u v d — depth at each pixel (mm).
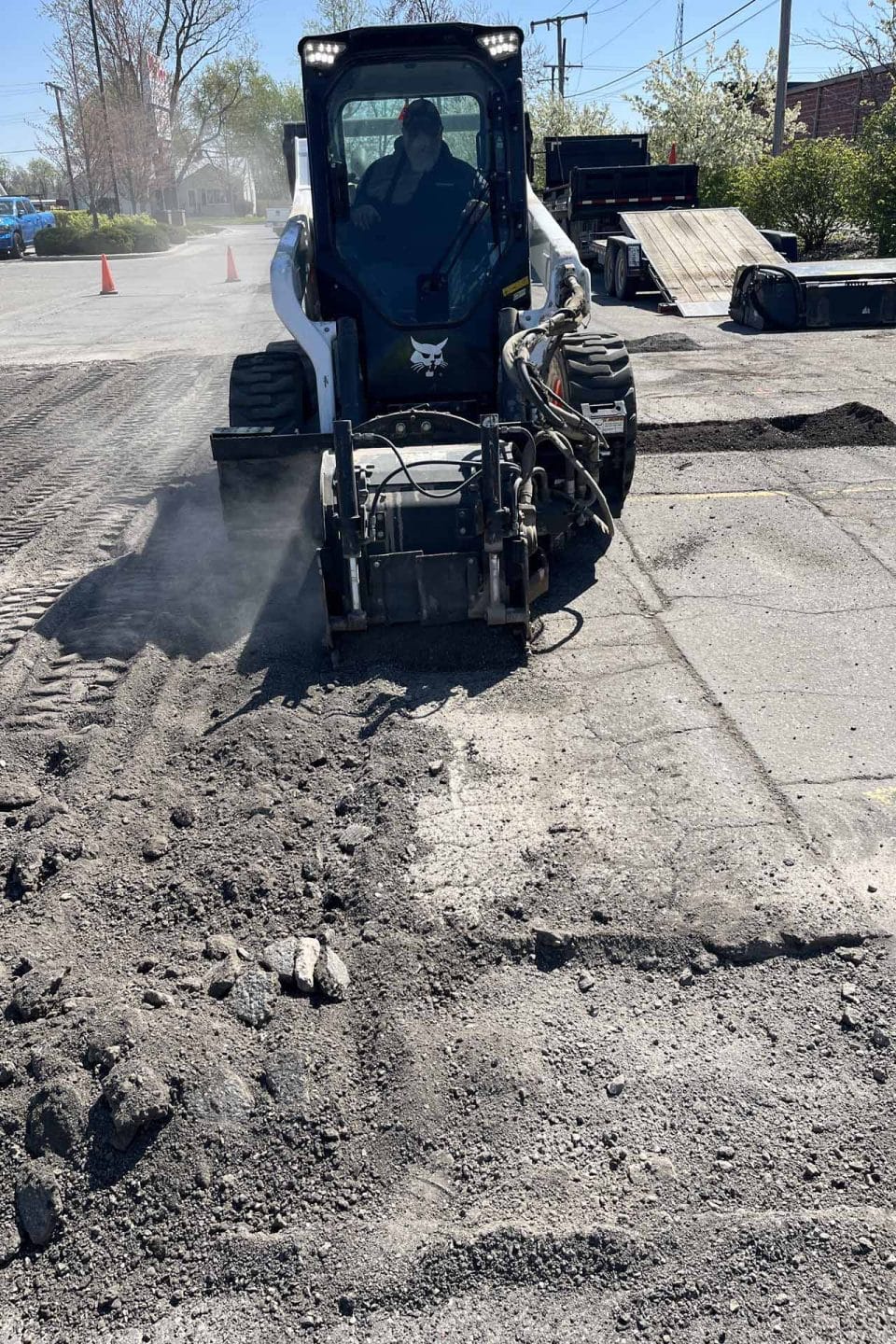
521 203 5805
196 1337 2322
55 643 5453
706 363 11922
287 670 5016
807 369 11250
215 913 3484
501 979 3158
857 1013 2980
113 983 3189
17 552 6906
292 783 4156
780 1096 2754
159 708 4727
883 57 26812
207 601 5855
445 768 4129
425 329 5879
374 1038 2973
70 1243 2531
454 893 3451
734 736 4262
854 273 14008
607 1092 2785
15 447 9680
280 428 5801
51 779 4301
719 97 28781
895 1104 2719
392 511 4824
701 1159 2604
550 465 5879
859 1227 2428
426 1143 2676
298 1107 2764
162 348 14633
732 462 7855
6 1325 2375
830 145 20953
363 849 3684
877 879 3434
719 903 3336
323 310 5875
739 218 18250
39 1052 2934
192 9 54125
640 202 20562
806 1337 2236
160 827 3930
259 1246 2469
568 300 5543
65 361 13938
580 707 4551
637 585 5789
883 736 4227
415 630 5191
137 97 51875
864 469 7586
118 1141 2682
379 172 5758
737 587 5707
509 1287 2375
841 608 5402
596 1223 2465
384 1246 2453
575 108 40125
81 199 60469
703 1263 2379
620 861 3543
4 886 3680
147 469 8727
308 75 5484
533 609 5570
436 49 5504
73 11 50125
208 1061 2861
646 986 3121
